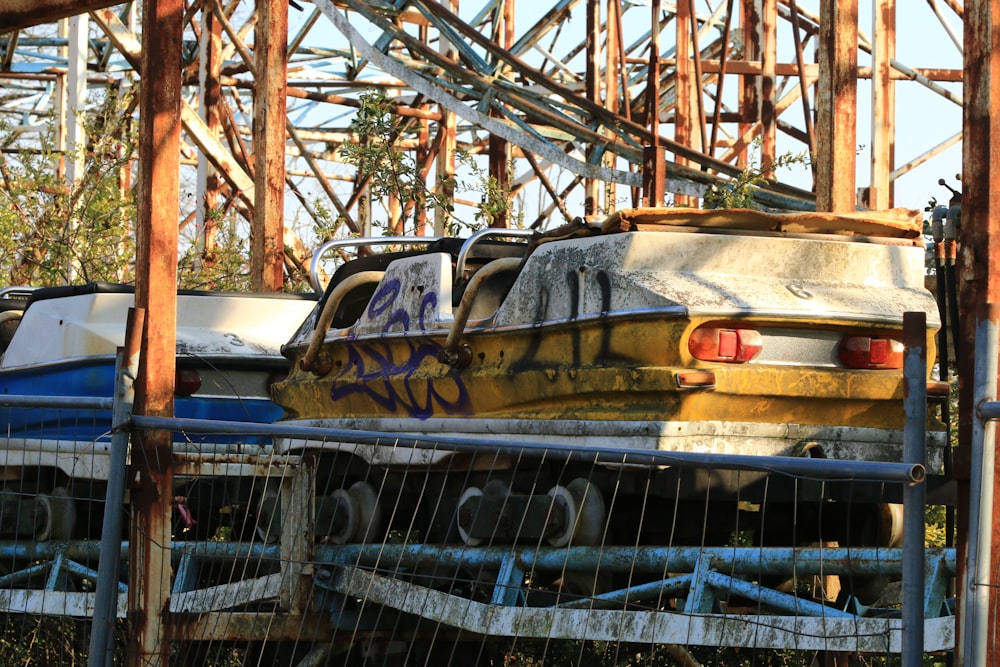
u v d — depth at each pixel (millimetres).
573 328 6500
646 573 6684
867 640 5191
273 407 9273
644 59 23500
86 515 8805
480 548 6773
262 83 12242
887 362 6422
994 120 4766
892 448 6559
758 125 19047
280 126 12234
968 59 4828
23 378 9469
